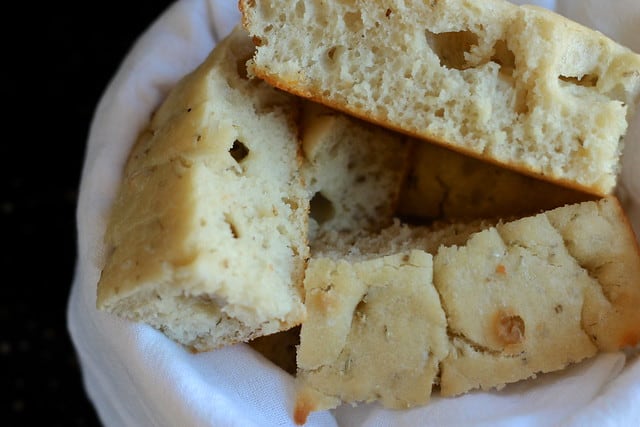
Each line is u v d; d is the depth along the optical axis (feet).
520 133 0.94
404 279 0.93
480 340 0.92
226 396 0.92
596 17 1.06
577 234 0.94
